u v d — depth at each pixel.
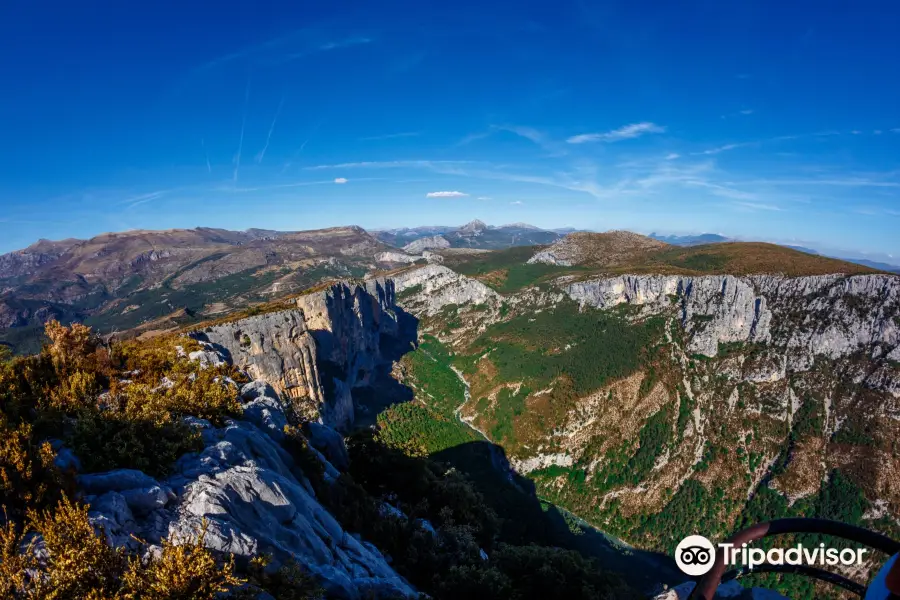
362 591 26.03
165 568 15.25
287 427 36.16
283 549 22.78
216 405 30.86
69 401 24.72
